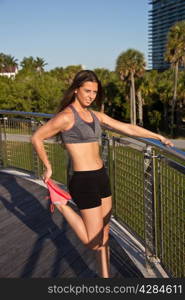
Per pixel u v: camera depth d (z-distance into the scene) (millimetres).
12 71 94312
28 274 2787
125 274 2762
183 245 2334
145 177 2797
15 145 5508
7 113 5145
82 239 2422
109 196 2486
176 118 40750
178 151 2221
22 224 3785
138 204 3080
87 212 2354
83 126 2295
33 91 38469
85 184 2328
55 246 3250
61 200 2477
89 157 2346
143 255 3020
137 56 37969
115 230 3477
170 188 2467
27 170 5445
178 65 36844
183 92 38188
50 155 4953
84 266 2883
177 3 121125
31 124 4953
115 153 3510
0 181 5328
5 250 3213
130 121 43812
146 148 2727
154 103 42031
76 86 2297
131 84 39281
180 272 2430
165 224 2652
